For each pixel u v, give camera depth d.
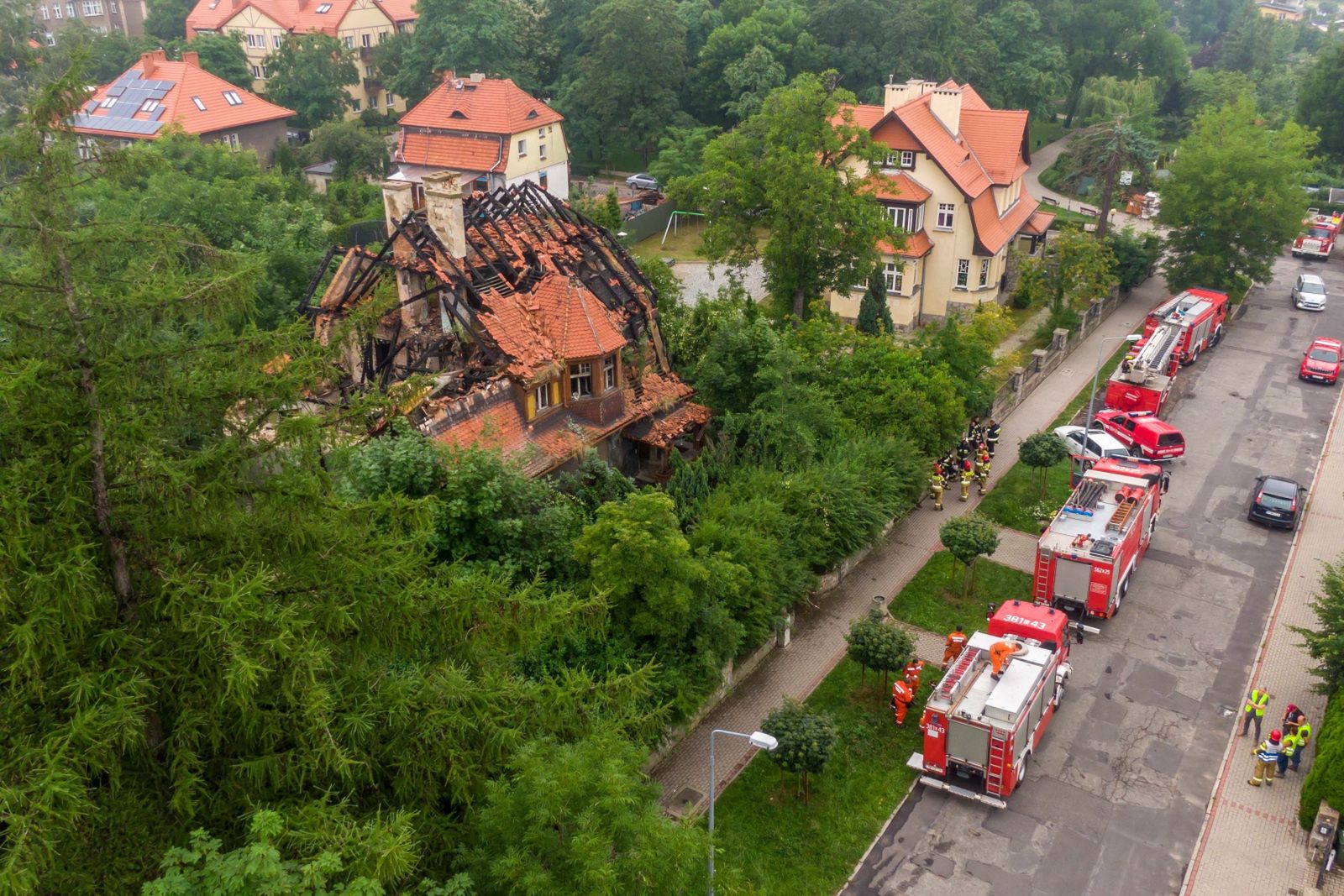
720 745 26.28
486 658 17.52
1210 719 27.28
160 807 14.21
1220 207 56.69
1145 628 31.14
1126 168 61.16
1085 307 57.78
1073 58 103.38
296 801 14.55
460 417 29.97
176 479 13.77
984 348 43.62
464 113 70.31
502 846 16.20
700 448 36.62
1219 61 130.00
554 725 17.42
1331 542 36.06
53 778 11.63
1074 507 31.98
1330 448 43.41
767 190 48.16
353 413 16.92
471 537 26.83
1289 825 23.81
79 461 13.65
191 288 14.29
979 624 31.47
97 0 122.62
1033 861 22.84
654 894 16.47
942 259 55.34
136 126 75.25
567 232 36.78
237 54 93.50
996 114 58.75
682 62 86.69
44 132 13.23
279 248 47.31
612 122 86.31
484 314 31.88
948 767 24.45
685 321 43.00
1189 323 51.09
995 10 101.25
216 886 12.34
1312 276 62.72
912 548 35.66
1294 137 58.22
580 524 28.33
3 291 13.73
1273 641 30.56
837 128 47.06
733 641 26.14
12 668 11.99
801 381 38.56
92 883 13.17
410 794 15.84
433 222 32.03
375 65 99.81
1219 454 42.91
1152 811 24.20
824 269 49.59
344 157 75.06
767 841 23.41
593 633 19.89
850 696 28.19
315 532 15.35
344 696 15.61
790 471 33.84
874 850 23.20
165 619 14.62
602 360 33.16
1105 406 46.41
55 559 12.89
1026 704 23.92
